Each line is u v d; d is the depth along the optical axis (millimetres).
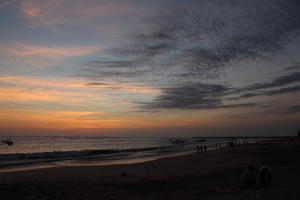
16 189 11453
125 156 43719
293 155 28375
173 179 13992
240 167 19312
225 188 10977
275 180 12523
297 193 9281
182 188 11352
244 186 11258
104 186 12109
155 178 14461
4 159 35469
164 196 9727
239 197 8844
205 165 21609
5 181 13812
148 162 26719
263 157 27062
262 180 10766
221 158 28094
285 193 9328
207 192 10227
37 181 13742
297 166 18844
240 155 30984
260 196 8883
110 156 43656
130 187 11797
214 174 15922
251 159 25406
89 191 10945
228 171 17266
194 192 10344
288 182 11914
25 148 84188
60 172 18609
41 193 10609
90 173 17750
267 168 10922
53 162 31766
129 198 9484
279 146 45562
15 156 39500
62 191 10977
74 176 15984
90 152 52000
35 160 34281
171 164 23391
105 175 16281
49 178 15008
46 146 99750
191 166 21141
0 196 10078
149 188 11500
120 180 13867
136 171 18344
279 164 20438
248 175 11133
